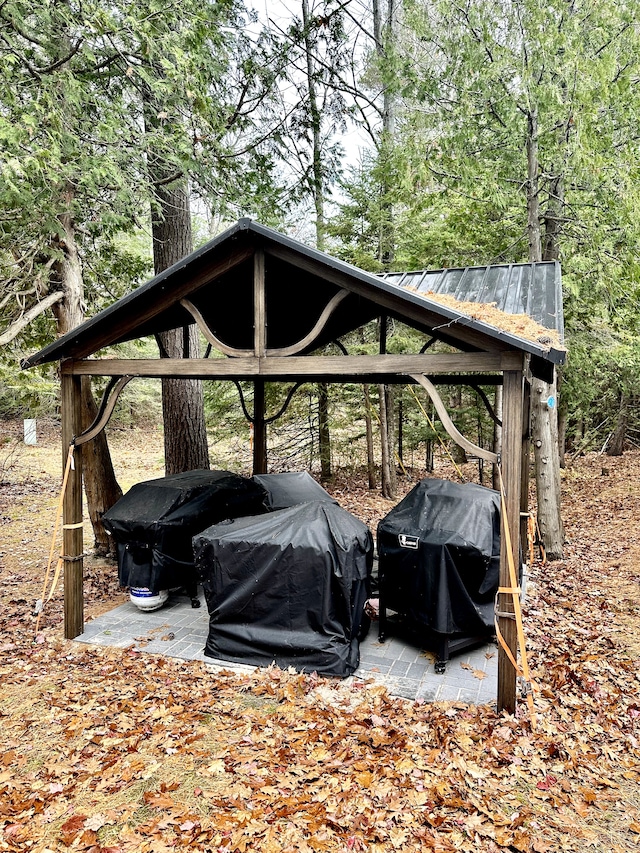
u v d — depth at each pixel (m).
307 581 4.88
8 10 5.17
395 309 4.32
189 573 6.41
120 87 7.04
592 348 10.38
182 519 6.14
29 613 6.49
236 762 3.59
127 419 19.53
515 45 7.85
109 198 6.66
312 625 4.92
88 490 8.39
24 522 11.16
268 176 8.80
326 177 10.41
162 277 4.74
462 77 8.03
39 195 5.86
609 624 6.42
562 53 7.64
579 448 18.80
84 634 5.78
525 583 7.78
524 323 4.55
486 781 3.48
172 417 8.94
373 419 14.61
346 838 2.96
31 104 5.28
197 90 6.41
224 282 5.44
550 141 8.15
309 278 5.56
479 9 7.67
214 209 7.71
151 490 6.46
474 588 5.00
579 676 5.06
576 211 8.41
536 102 7.54
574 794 3.45
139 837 2.99
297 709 4.27
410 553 5.12
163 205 8.35
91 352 5.51
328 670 4.82
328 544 4.88
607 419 18.95
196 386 9.05
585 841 3.04
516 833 3.03
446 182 8.69
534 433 9.12
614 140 8.01
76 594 5.69
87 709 4.27
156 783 3.42
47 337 9.10
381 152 11.24
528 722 4.16
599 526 11.27
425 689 4.63
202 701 4.40
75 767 3.58
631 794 3.50
